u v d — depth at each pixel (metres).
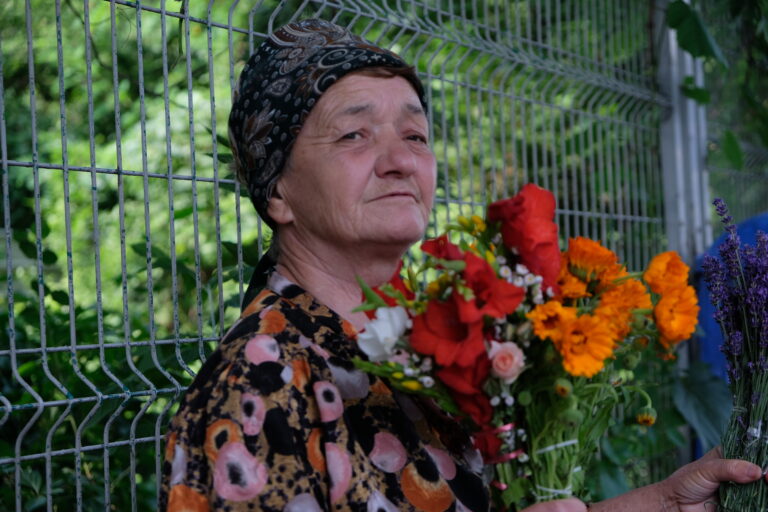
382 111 1.50
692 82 4.11
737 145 4.24
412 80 1.57
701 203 4.26
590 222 3.83
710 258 1.64
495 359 1.14
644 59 4.13
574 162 3.40
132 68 5.42
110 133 6.41
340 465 1.27
